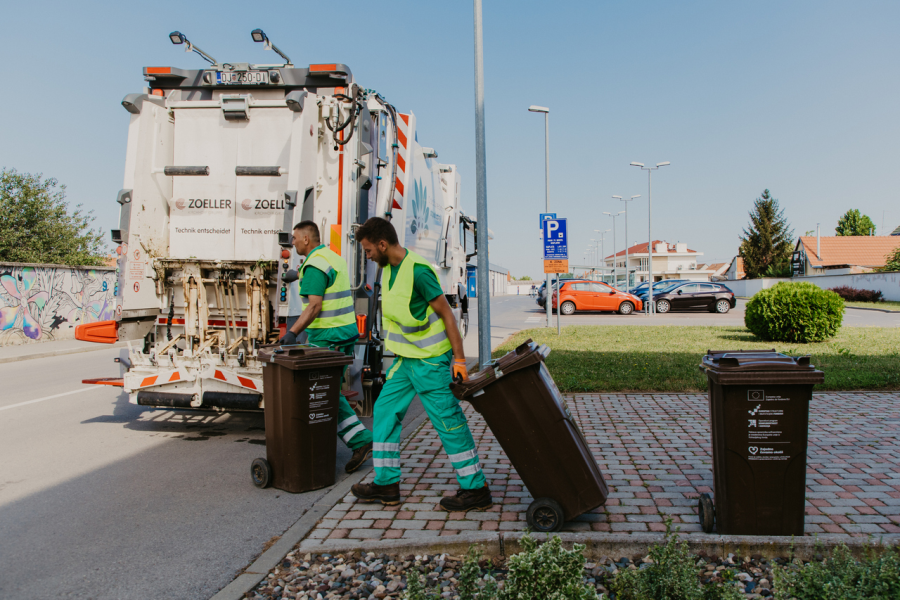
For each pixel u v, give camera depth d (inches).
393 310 150.3
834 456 189.9
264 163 236.8
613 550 126.8
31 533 145.8
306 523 145.8
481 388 135.9
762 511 126.8
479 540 129.2
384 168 284.4
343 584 117.3
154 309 241.9
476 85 332.5
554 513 134.2
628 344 520.1
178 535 144.5
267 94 249.6
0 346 571.8
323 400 174.4
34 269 612.7
